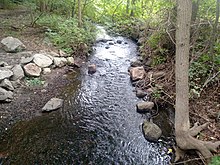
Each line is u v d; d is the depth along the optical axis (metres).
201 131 4.56
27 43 9.12
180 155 4.35
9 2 14.96
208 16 6.43
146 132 5.01
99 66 8.81
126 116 5.77
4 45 8.22
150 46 8.56
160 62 7.62
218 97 5.27
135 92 6.92
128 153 4.61
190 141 4.25
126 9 15.91
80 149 4.66
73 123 5.43
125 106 6.21
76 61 8.99
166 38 7.39
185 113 4.27
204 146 4.10
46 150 4.57
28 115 5.57
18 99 6.13
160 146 4.74
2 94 5.95
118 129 5.30
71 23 10.80
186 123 4.34
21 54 8.11
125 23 14.17
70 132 5.12
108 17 15.89
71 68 8.33
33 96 6.36
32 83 6.89
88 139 4.94
